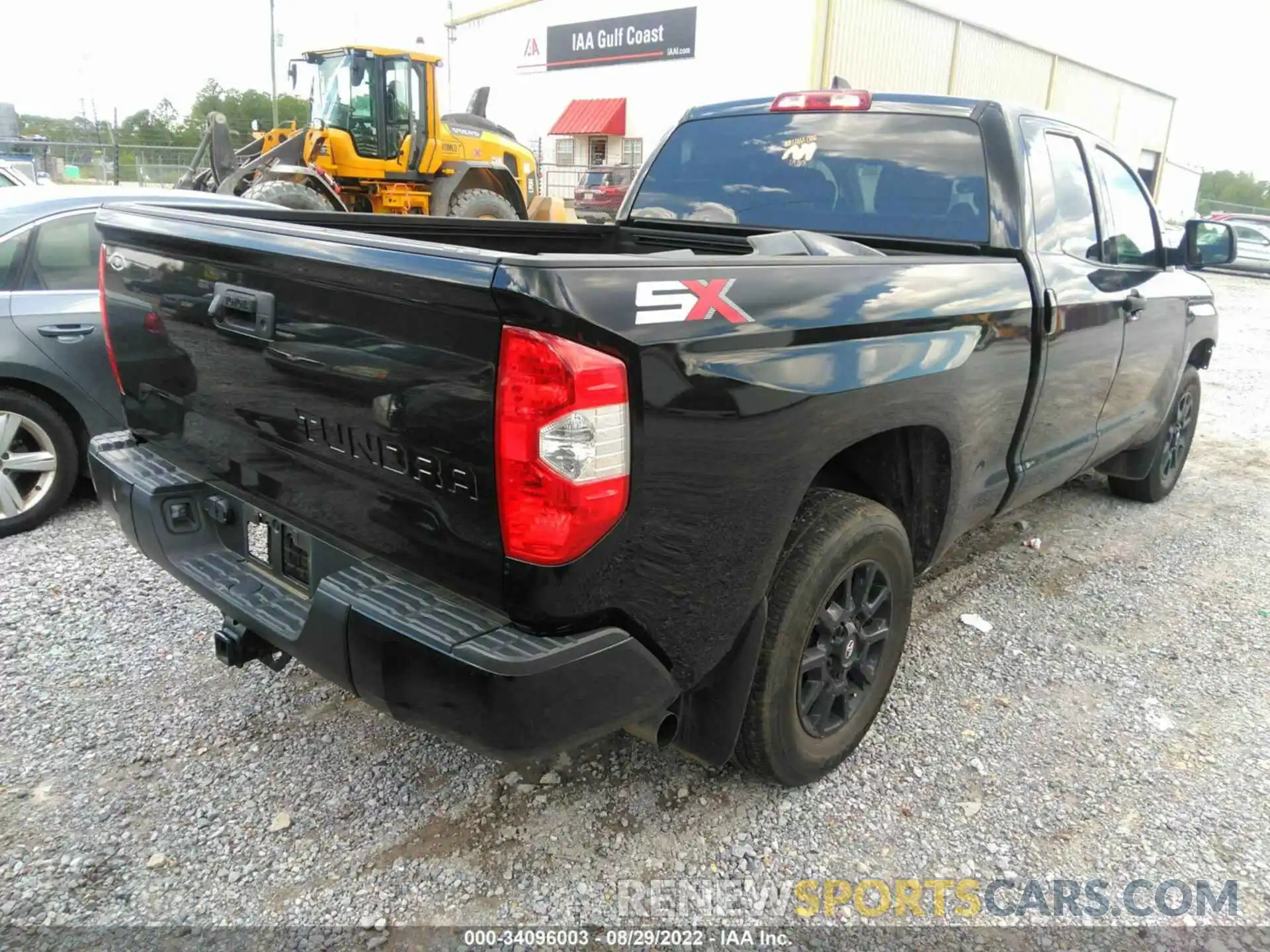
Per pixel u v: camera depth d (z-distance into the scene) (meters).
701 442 2.05
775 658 2.51
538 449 1.80
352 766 2.87
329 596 2.14
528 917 2.33
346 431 2.16
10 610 3.72
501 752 1.95
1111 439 4.43
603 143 29.77
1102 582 4.54
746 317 2.13
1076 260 3.75
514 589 1.92
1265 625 4.13
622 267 1.90
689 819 2.71
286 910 2.32
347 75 12.43
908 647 3.79
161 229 2.54
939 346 2.76
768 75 24.78
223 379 2.50
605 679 2.03
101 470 2.90
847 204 3.69
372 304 2.00
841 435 2.44
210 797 2.71
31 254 4.50
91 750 2.89
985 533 5.16
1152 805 2.86
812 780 2.84
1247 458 7.05
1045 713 3.35
